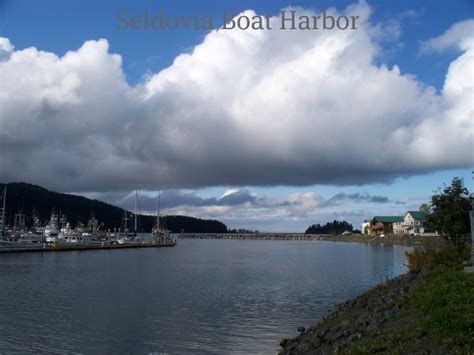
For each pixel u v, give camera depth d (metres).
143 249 159.25
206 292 46.03
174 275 64.81
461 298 16.98
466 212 31.17
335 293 44.81
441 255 30.34
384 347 14.80
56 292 46.41
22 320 31.75
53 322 31.09
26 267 79.50
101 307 36.97
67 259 102.56
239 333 27.89
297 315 33.41
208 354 23.55
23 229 169.50
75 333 28.00
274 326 29.81
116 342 25.94
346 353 16.03
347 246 172.50
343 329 20.66
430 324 14.85
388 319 18.83
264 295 43.69
